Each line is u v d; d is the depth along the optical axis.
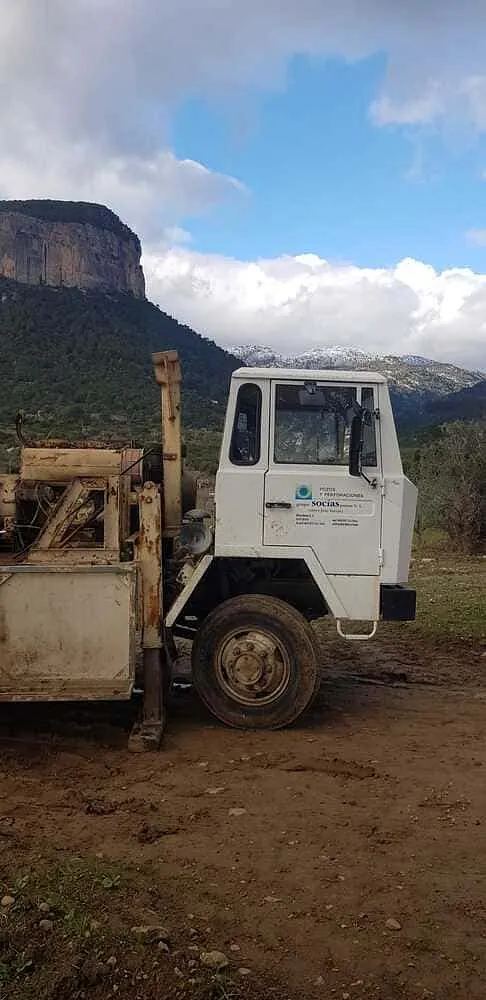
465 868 4.02
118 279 130.38
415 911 3.58
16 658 5.80
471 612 11.34
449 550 19.48
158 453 6.60
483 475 19.36
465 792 5.05
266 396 6.48
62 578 5.80
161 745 5.95
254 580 6.90
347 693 7.70
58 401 57.41
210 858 4.09
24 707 6.97
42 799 4.90
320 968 3.15
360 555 6.42
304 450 6.48
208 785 5.15
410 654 9.43
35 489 6.56
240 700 6.37
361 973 3.12
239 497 6.41
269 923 3.46
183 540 6.35
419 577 15.11
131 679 5.81
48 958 3.11
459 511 19.20
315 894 3.73
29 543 6.58
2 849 4.13
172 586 6.51
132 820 4.57
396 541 6.42
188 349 103.81
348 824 4.54
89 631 5.81
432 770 5.44
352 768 5.44
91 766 5.51
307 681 6.30
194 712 6.90
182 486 6.71
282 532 6.40
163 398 6.45
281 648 6.32
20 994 2.92
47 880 3.74
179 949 3.22
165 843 4.27
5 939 3.20
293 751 5.82
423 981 3.08
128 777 5.30
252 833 4.41
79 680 5.82
